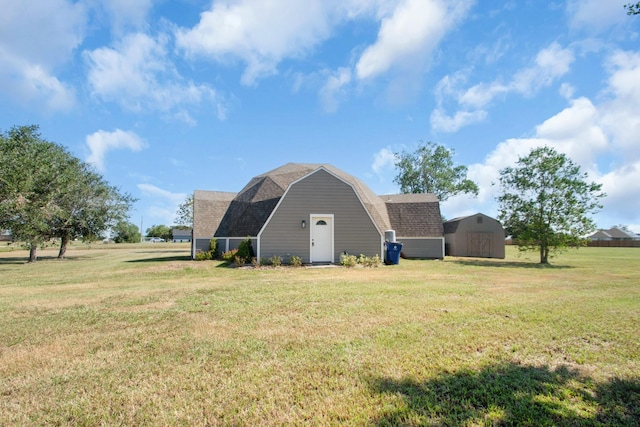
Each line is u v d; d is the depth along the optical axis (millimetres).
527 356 4203
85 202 25641
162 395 3250
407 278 11750
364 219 17141
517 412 2914
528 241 20250
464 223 27594
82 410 2992
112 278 12336
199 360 4102
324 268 15148
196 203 23594
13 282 11523
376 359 4078
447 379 3543
